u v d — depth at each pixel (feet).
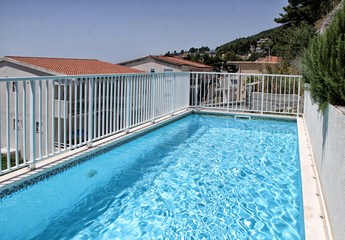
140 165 15.46
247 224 9.78
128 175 14.03
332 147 8.84
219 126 26.08
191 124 26.86
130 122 19.43
